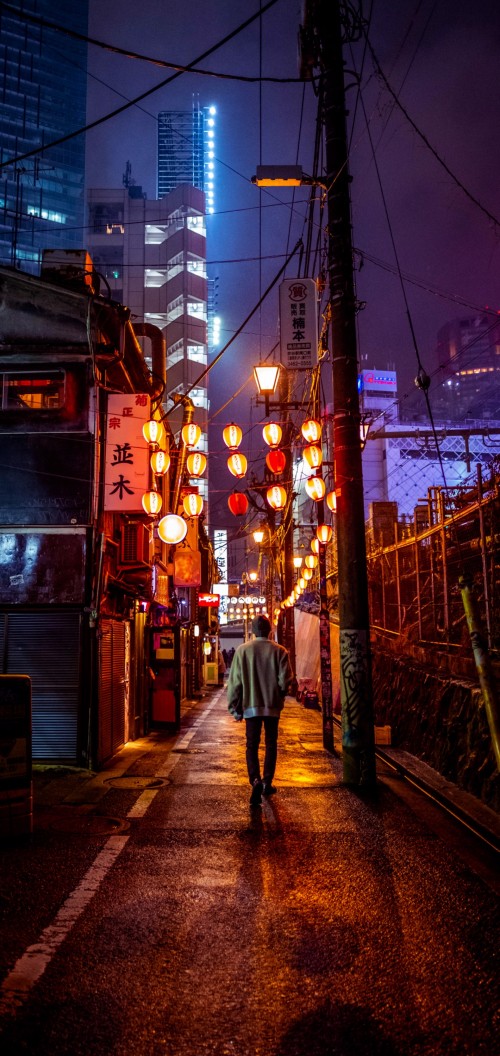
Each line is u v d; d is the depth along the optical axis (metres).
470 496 15.14
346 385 9.59
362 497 9.47
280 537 30.33
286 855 5.95
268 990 3.64
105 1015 3.36
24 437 11.36
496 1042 3.19
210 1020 3.34
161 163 84.75
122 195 72.81
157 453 12.51
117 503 11.40
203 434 65.44
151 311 70.38
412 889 5.17
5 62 93.88
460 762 8.93
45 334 11.56
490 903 4.91
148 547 13.54
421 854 6.03
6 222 85.06
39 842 6.24
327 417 13.97
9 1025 3.22
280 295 12.58
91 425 11.36
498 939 4.31
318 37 9.98
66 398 11.43
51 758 10.42
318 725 17.75
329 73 9.74
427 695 11.78
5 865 5.57
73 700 10.56
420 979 3.79
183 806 7.73
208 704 25.97
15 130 92.06
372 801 8.10
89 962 3.90
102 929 4.36
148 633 15.83
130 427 11.62
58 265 12.55
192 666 30.95
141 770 10.20
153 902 4.84
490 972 3.88
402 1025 3.32
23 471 11.25
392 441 48.16
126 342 12.97
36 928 4.35
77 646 10.74
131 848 6.09
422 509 20.17
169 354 68.50
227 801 7.99
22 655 10.77
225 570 64.88
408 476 47.97
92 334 11.43
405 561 19.89
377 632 20.64
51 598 10.81
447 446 48.31
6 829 6.18
